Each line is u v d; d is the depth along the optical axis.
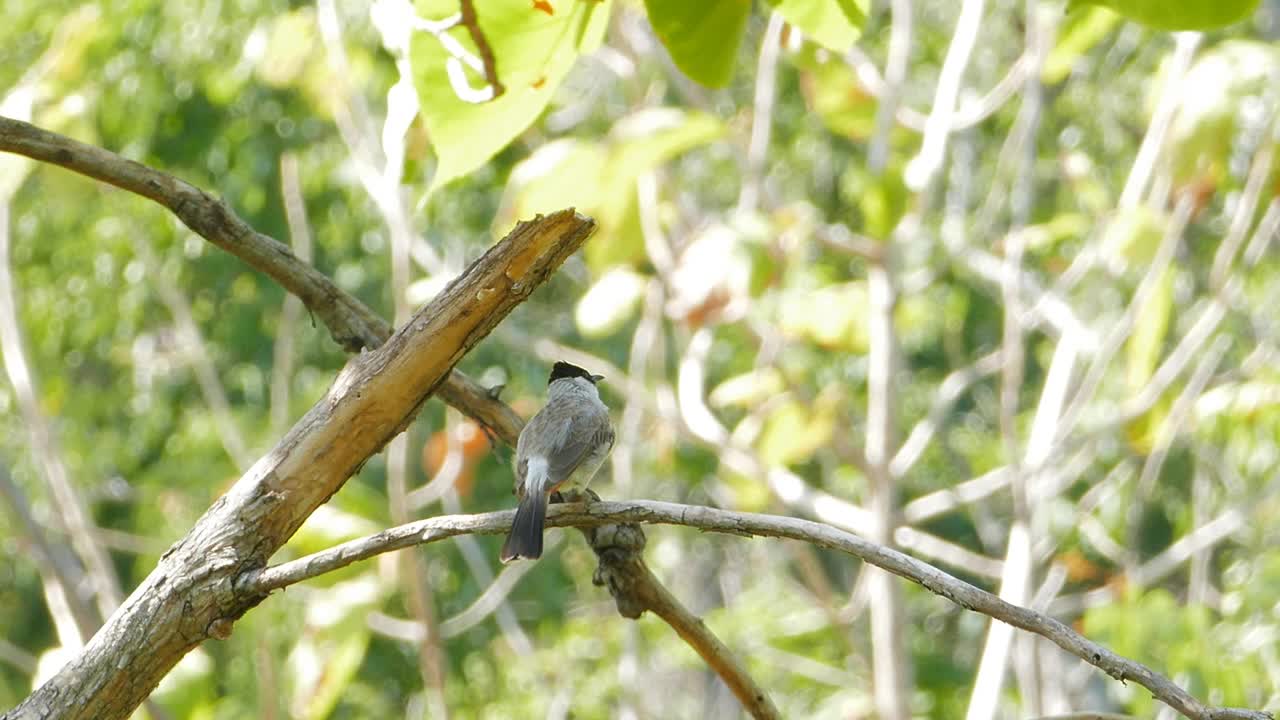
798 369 15.28
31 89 12.03
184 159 18.62
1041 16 12.99
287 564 5.01
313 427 5.18
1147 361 12.14
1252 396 12.73
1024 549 11.99
